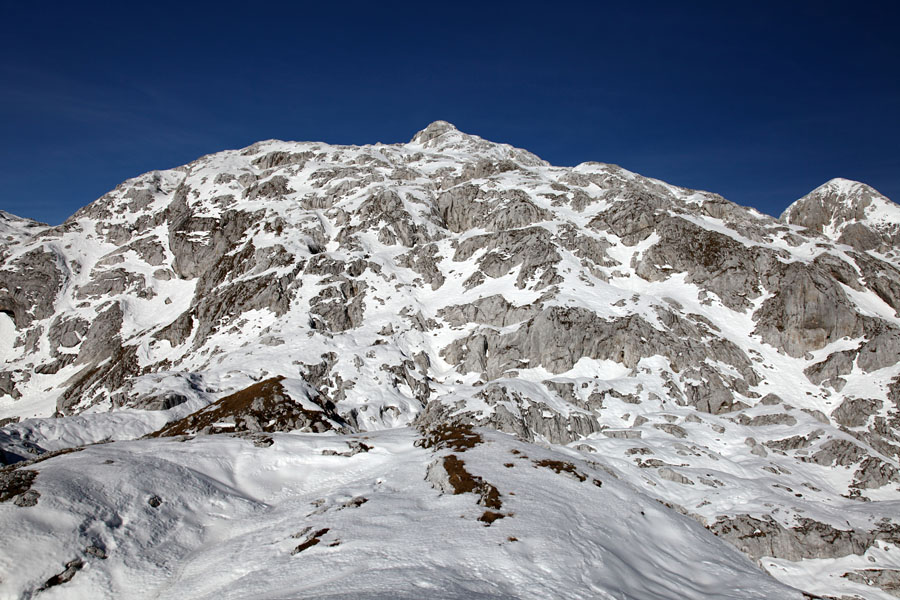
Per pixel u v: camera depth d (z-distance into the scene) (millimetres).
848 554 55312
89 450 57969
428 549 37656
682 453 74375
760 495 63031
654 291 127188
